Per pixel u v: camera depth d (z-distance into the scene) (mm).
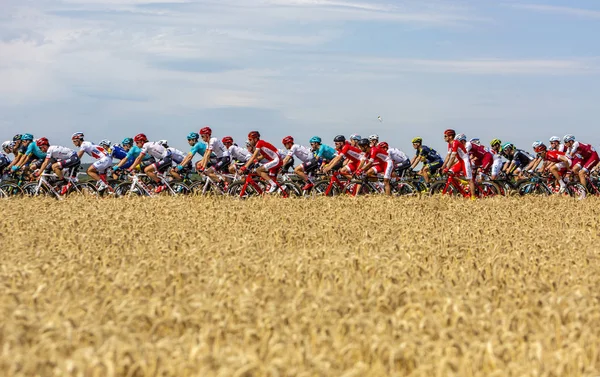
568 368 6359
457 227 15984
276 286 9297
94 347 6676
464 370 6238
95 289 8922
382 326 7137
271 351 6324
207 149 26141
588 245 14000
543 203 22578
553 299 8312
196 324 7426
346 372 5949
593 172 26672
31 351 6156
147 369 6016
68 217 17500
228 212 19109
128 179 26922
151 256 11773
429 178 28719
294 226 15906
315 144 27375
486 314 7660
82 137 26641
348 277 9617
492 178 25781
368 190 25438
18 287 9000
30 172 26906
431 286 8930
